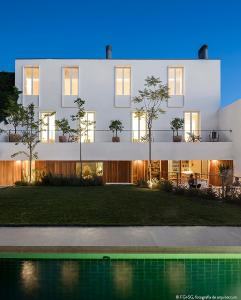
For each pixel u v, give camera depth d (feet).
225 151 69.05
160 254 21.08
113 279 18.17
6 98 49.96
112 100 75.05
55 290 16.83
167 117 75.31
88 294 16.46
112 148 69.15
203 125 75.72
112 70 75.20
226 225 27.73
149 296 16.44
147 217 30.48
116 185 62.08
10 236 23.75
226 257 21.03
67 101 74.84
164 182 52.60
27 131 64.28
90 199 39.34
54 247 21.12
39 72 75.00
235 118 66.69
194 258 21.03
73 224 27.55
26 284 17.43
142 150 69.26
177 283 17.87
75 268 19.57
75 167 70.13
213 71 75.97
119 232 25.13
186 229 26.27
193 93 75.77
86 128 70.18
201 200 40.22
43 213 31.65
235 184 47.62
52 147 68.85
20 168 69.51
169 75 75.87
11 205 35.22
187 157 69.21
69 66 75.10
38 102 74.74
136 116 69.46
